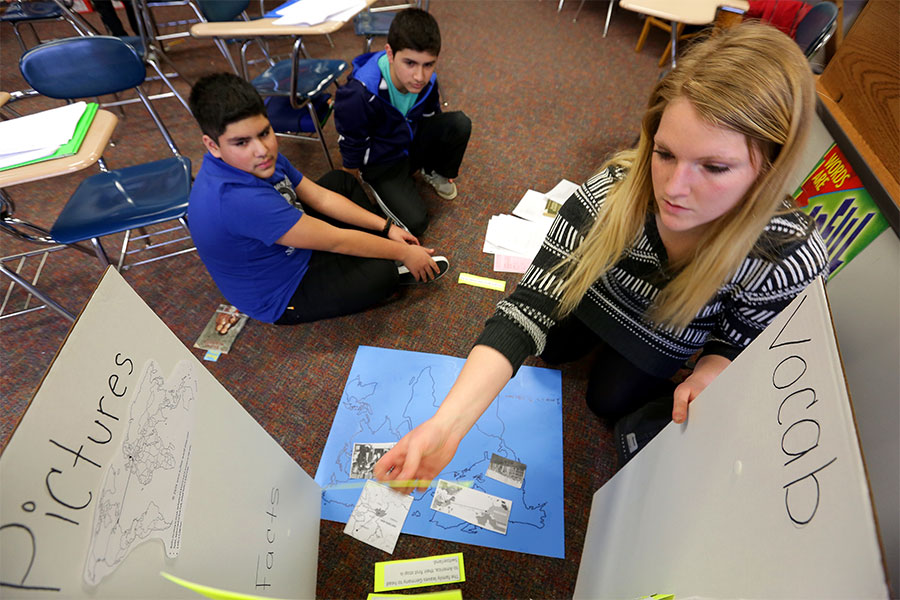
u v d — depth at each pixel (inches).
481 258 75.2
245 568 30.5
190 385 26.2
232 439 30.9
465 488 50.2
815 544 14.3
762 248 30.8
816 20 80.0
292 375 60.6
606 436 55.2
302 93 78.5
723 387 25.1
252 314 61.3
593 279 34.9
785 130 21.8
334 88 113.8
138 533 20.0
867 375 31.9
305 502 43.7
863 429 29.8
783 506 16.5
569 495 50.6
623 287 40.7
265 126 48.9
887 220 35.7
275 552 35.4
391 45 63.3
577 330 53.0
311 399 58.2
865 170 38.9
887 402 28.5
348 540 47.1
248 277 56.2
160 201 61.8
